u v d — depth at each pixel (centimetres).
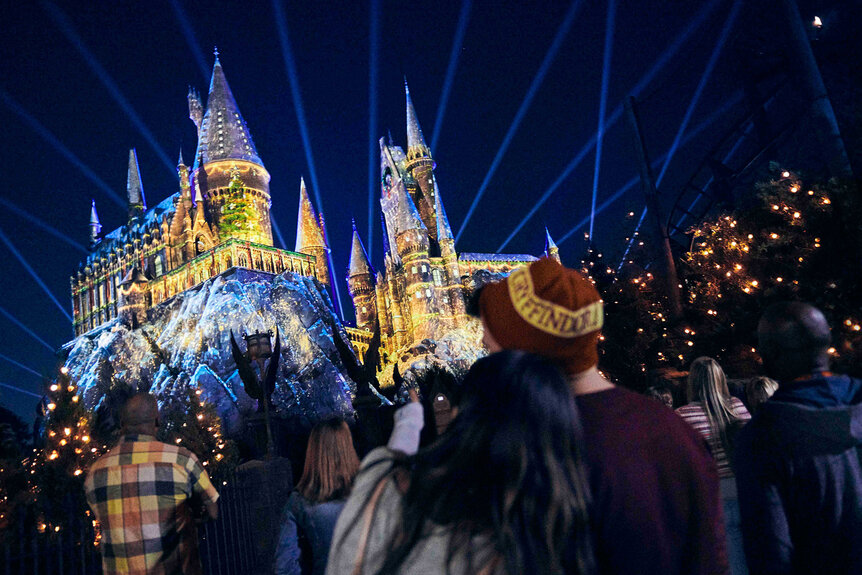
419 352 11456
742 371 1252
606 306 1767
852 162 1221
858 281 980
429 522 127
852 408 225
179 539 388
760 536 226
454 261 13438
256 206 13388
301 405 9931
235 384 9438
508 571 124
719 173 1781
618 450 151
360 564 134
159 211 13600
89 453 1184
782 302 261
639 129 1766
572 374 175
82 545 575
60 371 1257
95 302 14250
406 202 13300
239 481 945
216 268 11544
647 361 1645
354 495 145
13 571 544
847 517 218
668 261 1622
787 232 1132
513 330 174
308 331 10919
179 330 10681
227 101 14150
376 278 14125
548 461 131
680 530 149
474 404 146
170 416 2808
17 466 1042
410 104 16012
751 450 237
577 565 131
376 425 1503
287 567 342
